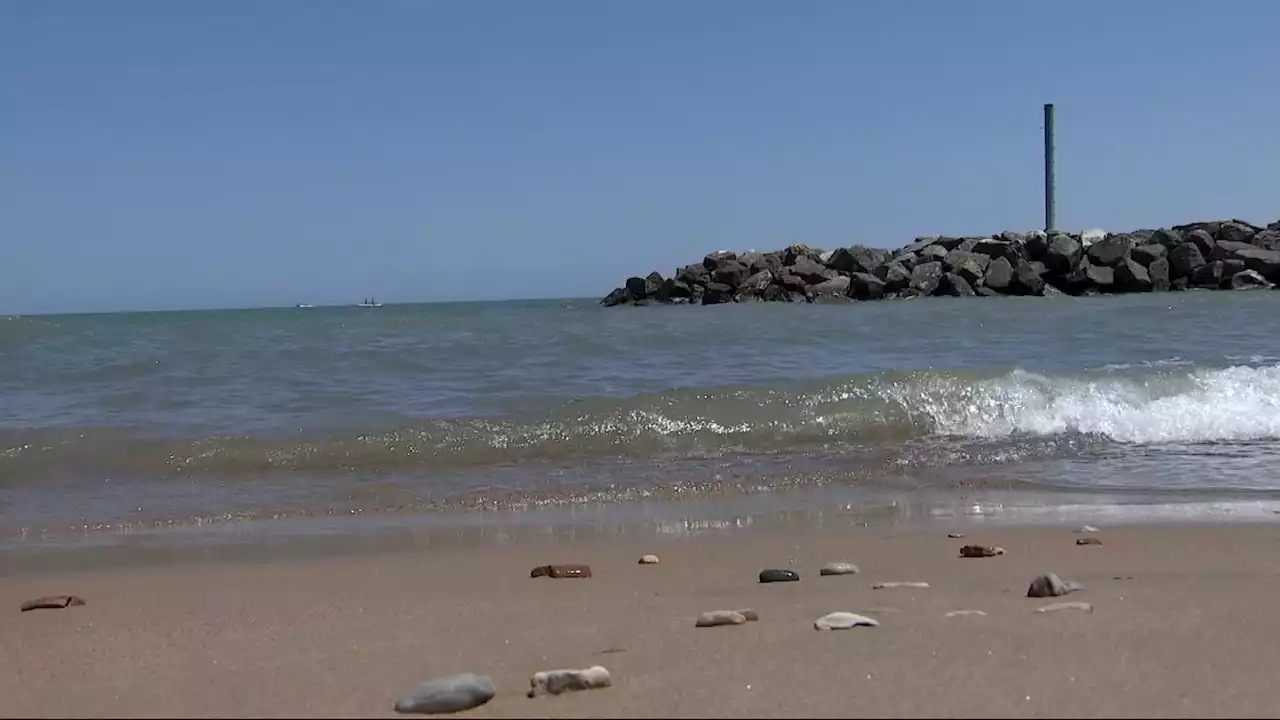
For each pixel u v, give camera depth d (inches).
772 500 253.9
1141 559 178.4
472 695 95.3
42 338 834.8
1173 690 97.0
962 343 660.7
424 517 239.3
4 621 145.7
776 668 105.8
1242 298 1277.1
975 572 167.8
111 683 110.7
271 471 296.5
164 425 356.8
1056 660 107.4
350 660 117.2
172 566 190.1
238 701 101.3
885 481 276.1
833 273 1764.3
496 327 923.4
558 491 267.0
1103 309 1035.3
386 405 402.0
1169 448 317.7
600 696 97.3
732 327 863.1
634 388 440.1
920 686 98.4
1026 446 320.2
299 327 991.6
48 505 255.1
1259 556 180.4
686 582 164.6
